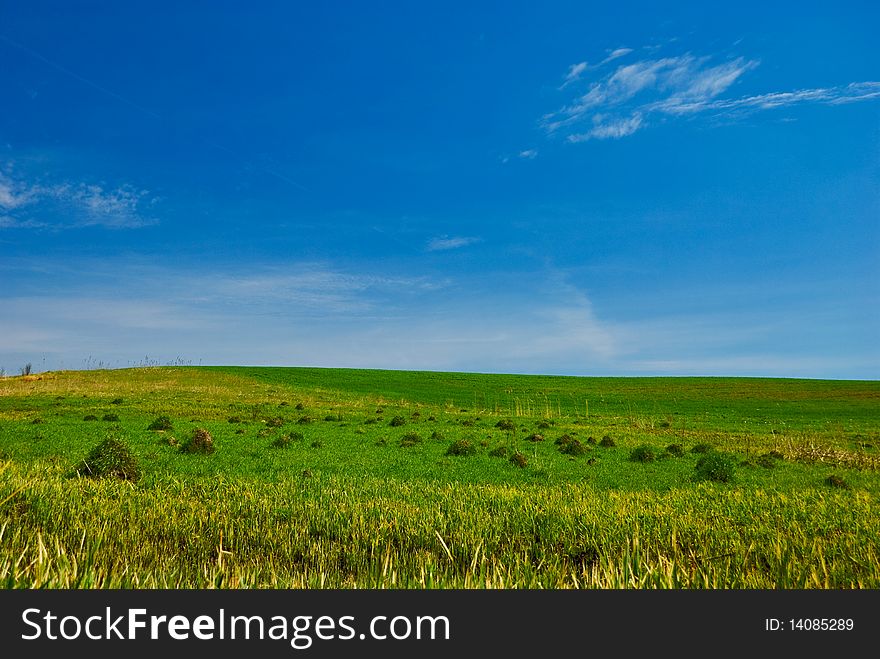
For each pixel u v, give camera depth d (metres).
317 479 17.39
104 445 16.06
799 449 31.22
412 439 30.31
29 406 43.69
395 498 13.66
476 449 27.55
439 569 7.93
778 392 80.88
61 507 9.98
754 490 17.33
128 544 8.67
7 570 5.99
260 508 11.44
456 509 11.76
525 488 16.81
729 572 7.83
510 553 8.73
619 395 80.69
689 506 13.02
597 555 8.95
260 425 37.97
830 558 8.55
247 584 6.57
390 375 101.62
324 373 98.94
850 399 72.19
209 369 92.56
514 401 74.38
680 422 50.62
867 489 19.66
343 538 9.72
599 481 19.67
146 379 75.44
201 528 9.71
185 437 28.78
